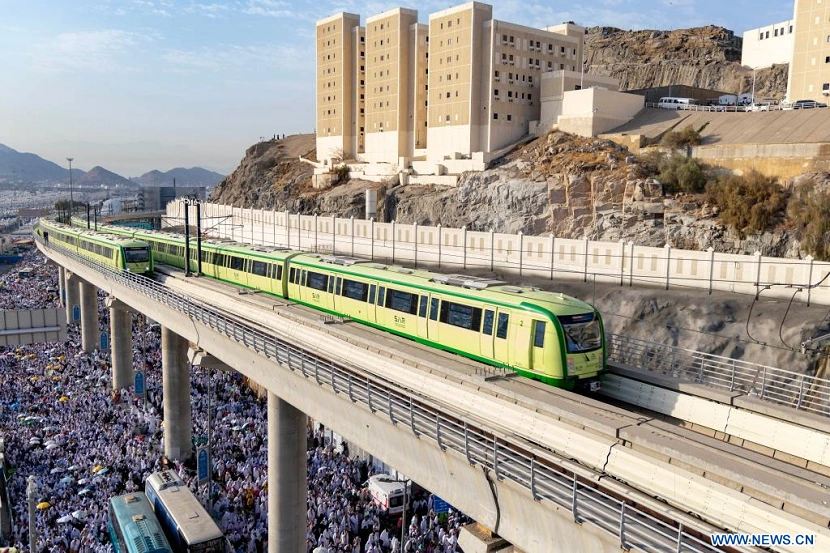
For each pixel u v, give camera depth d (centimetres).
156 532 2988
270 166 13538
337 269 3384
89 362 7050
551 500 1484
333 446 4478
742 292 4228
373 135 10725
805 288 3750
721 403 1972
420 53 10150
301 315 3366
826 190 5616
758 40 13625
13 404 5434
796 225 5600
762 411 1859
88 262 6650
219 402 5472
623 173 6950
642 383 2206
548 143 8194
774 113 7425
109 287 6025
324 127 11975
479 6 8731
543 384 2102
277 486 3055
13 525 3447
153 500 3494
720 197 6194
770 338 3553
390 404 2011
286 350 2636
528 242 5566
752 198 5944
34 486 2792
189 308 3759
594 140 7938
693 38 16600
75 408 5419
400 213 8550
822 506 1201
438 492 1966
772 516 1237
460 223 7788
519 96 9044
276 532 3075
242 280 4512
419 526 3347
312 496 3684
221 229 10694
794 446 1728
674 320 3997
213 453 4416
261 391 5559
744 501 1287
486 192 7694
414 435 1945
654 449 1540
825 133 6412
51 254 9944
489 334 2338
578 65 9744
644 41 17225
